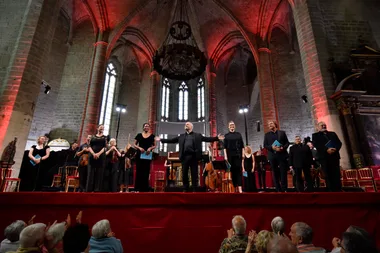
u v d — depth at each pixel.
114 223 3.99
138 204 4.09
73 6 16.83
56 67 16.36
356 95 8.80
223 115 22.16
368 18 11.15
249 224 4.17
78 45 17.45
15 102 8.38
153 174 13.55
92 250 2.60
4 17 10.10
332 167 5.62
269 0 16.61
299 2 11.02
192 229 4.07
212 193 4.23
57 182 9.63
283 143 6.04
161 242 3.96
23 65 8.84
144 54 21.89
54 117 15.67
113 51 20.92
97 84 15.20
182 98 26.77
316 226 4.25
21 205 3.95
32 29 9.34
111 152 7.27
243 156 6.37
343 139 8.55
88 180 5.80
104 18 16.73
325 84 9.34
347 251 1.90
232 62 24.08
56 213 3.97
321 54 9.77
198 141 5.66
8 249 2.58
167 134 23.05
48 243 2.26
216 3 18.02
